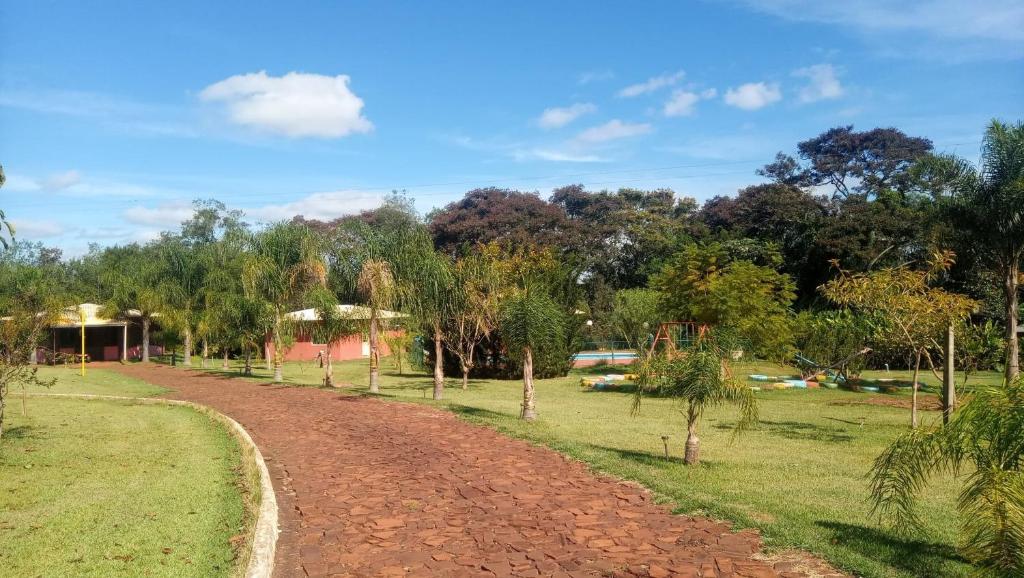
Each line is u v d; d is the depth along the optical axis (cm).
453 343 2475
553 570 568
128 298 4119
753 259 4216
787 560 576
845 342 2448
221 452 1116
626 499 785
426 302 2000
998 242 1609
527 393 1473
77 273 5350
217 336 3478
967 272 2828
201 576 559
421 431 1290
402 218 5288
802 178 5091
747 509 733
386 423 1403
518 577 555
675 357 1050
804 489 838
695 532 655
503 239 4853
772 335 2388
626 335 3631
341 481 907
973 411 486
